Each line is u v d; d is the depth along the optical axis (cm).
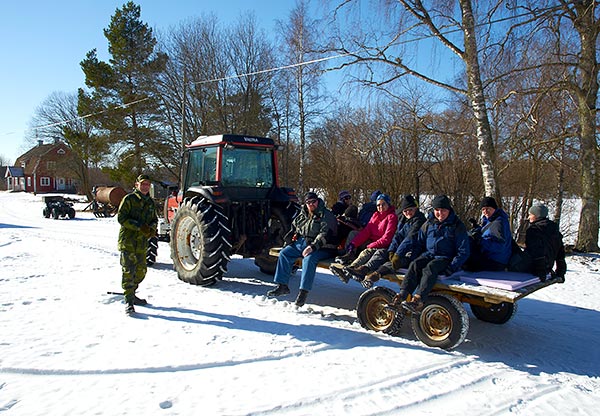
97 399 301
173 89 2445
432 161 1495
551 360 421
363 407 306
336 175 1759
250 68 2403
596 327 532
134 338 415
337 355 398
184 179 748
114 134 2659
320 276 773
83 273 689
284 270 563
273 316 500
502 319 526
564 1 837
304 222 557
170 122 2522
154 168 2677
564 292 701
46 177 5666
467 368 385
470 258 493
